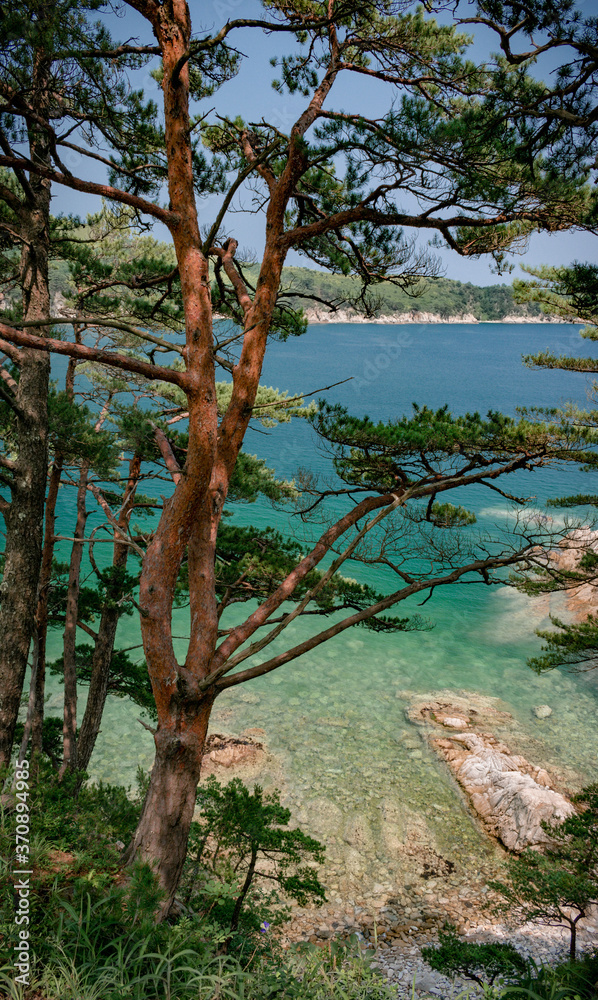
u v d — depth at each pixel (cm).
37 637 1034
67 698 1148
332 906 1270
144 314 1184
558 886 884
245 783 1636
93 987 365
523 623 2733
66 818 587
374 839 1462
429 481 838
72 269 1177
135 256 1363
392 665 2350
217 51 828
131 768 1664
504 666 2361
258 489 1102
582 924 1231
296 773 1689
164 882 600
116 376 1319
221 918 761
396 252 812
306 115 708
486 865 1399
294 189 802
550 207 673
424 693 2147
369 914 1251
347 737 1872
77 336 1135
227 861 859
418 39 759
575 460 884
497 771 1642
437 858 1413
